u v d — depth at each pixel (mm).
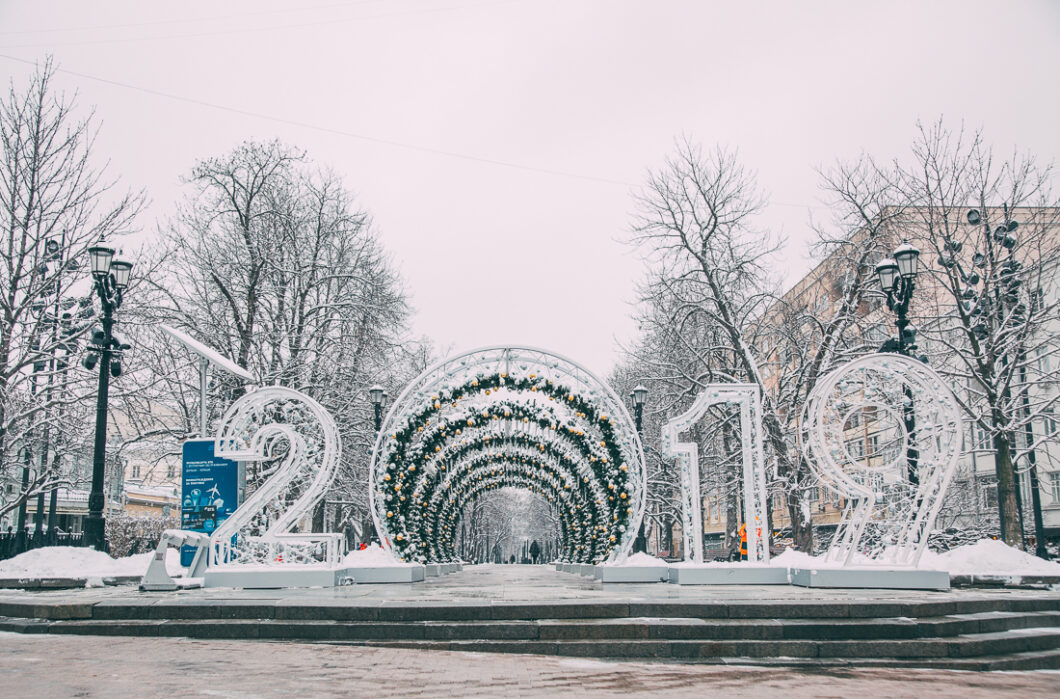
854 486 12938
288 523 13828
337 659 7914
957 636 9148
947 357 23844
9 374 19016
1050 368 27359
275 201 26859
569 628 8992
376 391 23094
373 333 27750
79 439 23453
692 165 26109
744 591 12117
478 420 18281
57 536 24250
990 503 29734
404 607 9438
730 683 7223
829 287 30234
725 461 26188
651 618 9336
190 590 12305
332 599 10305
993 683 7453
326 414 14133
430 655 8367
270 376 23391
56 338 20828
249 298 24703
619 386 36031
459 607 9398
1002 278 21000
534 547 56531
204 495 15297
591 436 18078
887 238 23969
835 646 8625
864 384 13219
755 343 27953
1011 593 12023
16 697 5848
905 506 13773
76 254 20109
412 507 18688
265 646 8727
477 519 55906
